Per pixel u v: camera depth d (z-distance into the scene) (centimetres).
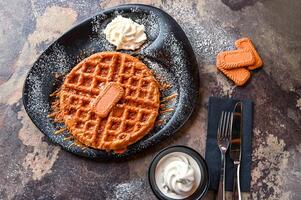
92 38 81
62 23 85
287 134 75
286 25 83
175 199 68
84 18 85
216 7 85
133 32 79
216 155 73
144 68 77
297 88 78
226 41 82
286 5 85
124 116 74
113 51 80
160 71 78
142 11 81
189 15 84
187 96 75
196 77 76
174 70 77
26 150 75
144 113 74
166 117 75
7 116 77
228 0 85
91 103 75
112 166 73
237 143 72
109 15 81
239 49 80
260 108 77
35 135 76
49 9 86
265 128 75
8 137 76
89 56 80
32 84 76
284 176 72
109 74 77
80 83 77
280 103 77
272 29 83
